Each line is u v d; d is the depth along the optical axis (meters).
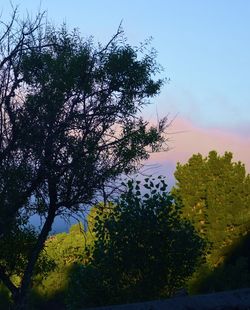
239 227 33.72
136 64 12.67
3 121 11.47
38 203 12.46
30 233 13.33
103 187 12.40
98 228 14.62
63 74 11.95
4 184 11.09
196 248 14.87
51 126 11.61
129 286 14.62
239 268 25.03
